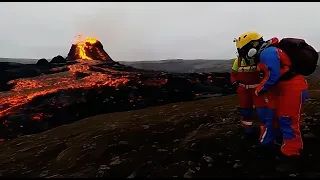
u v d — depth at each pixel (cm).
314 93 1245
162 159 725
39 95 2319
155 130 952
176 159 715
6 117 1917
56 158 872
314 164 596
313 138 696
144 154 773
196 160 693
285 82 600
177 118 1101
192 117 1052
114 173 689
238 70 699
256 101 658
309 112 892
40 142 1132
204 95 2267
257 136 742
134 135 926
